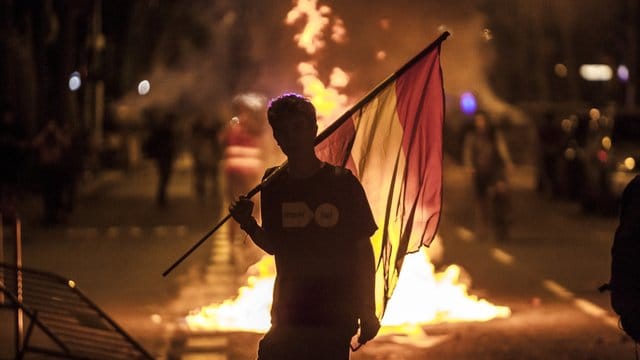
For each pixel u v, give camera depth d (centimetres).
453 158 5147
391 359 1120
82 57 4519
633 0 5491
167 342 1213
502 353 1141
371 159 666
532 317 1353
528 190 3919
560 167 3394
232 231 2009
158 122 3384
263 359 587
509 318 1346
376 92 653
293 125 583
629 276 509
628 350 1148
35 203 3195
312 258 580
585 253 2078
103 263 1970
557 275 1759
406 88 665
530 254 2067
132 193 3891
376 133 666
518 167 5081
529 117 5225
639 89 5541
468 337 1223
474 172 2367
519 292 1567
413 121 665
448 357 1126
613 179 2836
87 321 955
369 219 586
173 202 3475
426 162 665
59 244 2311
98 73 5075
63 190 2814
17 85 3897
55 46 4038
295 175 589
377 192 666
